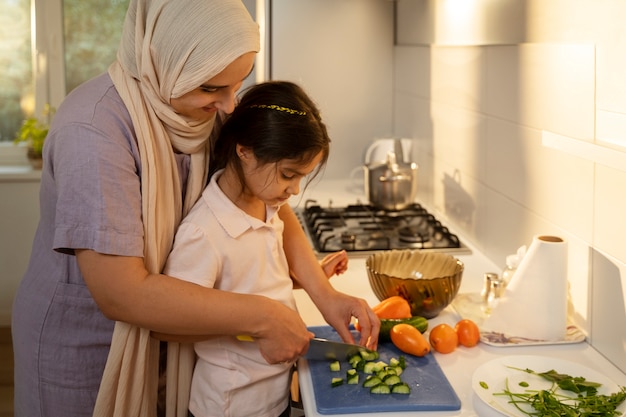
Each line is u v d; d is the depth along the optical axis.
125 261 1.20
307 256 1.53
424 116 2.65
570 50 1.49
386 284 1.58
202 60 1.19
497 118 1.94
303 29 2.96
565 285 1.46
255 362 1.36
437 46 2.45
